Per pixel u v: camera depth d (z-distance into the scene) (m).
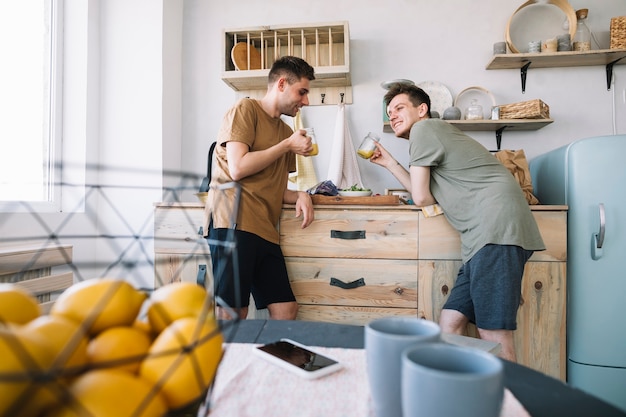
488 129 2.29
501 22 2.32
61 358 0.28
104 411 0.27
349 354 0.59
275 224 1.64
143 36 2.26
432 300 1.59
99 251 2.22
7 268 1.28
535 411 0.42
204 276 1.67
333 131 2.41
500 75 2.31
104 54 2.29
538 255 1.58
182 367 0.32
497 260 1.38
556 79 2.29
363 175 2.40
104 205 2.24
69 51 2.18
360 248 1.62
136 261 0.62
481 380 0.27
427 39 2.36
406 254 1.60
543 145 2.29
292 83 1.57
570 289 1.59
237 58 2.26
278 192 1.60
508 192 1.42
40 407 0.27
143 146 2.26
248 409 0.43
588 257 1.58
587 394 0.46
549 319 1.57
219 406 0.44
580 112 2.27
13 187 1.89
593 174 1.58
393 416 0.35
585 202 1.58
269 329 0.71
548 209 1.58
